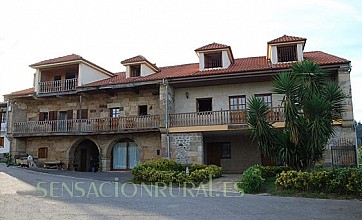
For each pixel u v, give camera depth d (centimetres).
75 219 659
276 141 1259
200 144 1764
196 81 1819
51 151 2227
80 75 2141
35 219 659
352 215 697
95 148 2431
